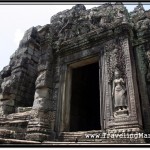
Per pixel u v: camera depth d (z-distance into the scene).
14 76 12.62
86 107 12.72
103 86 9.05
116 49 9.32
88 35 10.59
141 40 10.55
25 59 13.50
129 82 8.27
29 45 14.19
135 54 10.44
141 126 7.79
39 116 9.67
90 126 12.53
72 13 12.29
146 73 9.75
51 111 10.25
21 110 11.08
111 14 10.31
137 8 11.94
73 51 11.12
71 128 10.92
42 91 10.52
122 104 8.00
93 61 10.50
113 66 9.05
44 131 9.32
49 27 12.53
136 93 8.31
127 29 9.43
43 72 11.00
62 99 10.23
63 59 11.37
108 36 9.96
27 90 13.14
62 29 12.02
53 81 11.11
